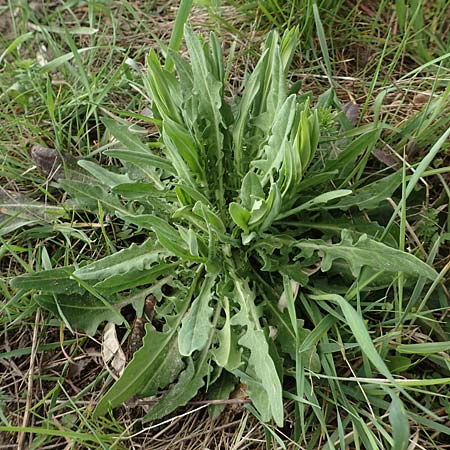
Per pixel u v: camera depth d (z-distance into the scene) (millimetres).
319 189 470
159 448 412
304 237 475
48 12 672
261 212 396
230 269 437
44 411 432
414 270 391
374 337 431
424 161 387
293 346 416
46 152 523
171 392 415
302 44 606
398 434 328
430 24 615
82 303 445
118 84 583
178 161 428
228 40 615
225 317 451
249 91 448
